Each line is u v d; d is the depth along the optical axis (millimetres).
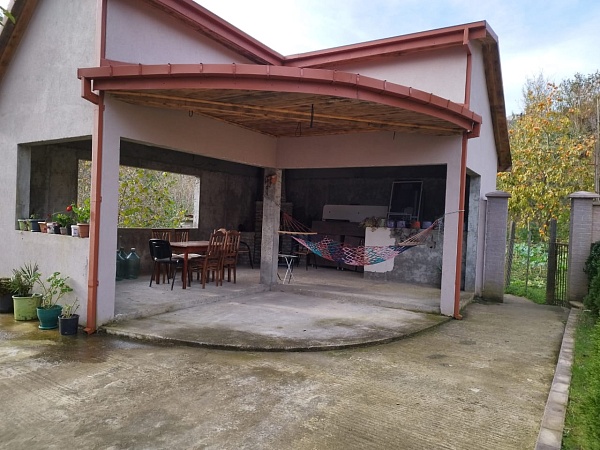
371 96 4512
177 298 6355
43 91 5672
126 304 5840
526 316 6551
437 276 8453
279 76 4195
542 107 12727
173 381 3547
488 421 2992
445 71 6641
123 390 3348
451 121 5414
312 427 2830
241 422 2871
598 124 13297
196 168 9961
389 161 6652
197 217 10109
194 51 6699
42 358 4039
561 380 3684
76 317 4867
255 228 11359
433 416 3047
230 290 7168
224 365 3961
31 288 5684
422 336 5191
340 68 7836
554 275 7809
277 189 7867
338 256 7637
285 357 4242
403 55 7090
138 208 10383
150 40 5797
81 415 2932
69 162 7516
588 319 6215
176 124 5672
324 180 11703
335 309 6316
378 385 3580
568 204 12328
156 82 4441
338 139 7117
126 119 5070
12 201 6152
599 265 6738
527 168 12203
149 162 8711
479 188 7957
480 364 4199
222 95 4668
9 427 2766
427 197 10172
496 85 7863
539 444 2574
